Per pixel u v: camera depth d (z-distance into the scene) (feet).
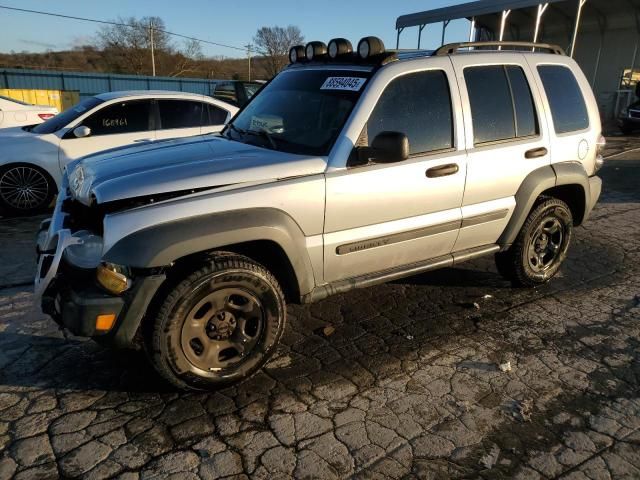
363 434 9.11
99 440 8.84
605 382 10.77
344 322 13.24
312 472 8.22
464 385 10.59
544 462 8.53
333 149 10.69
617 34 70.23
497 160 12.87
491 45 13.53
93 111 23.41
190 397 10.07
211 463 8.38
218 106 26.11
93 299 8.80
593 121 15.33
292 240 10.17
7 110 30.32
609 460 8.59
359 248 11.26
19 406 9.69
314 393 10.25
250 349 10.26
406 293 15.05
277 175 10.07
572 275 16.56
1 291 14.56
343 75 11.89
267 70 203.92
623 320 13.48
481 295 14.97
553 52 15.29
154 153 11.14
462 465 8.44
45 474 8.07
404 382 10.66
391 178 11.17
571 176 14.40
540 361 11.53
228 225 9.37
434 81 12.04
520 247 14.34
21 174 22.44
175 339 9.34
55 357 11.35
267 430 9.18
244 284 9.79
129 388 10.32
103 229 9.12
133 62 195.62
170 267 9.45
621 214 23.94
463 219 12.66
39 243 11.45
